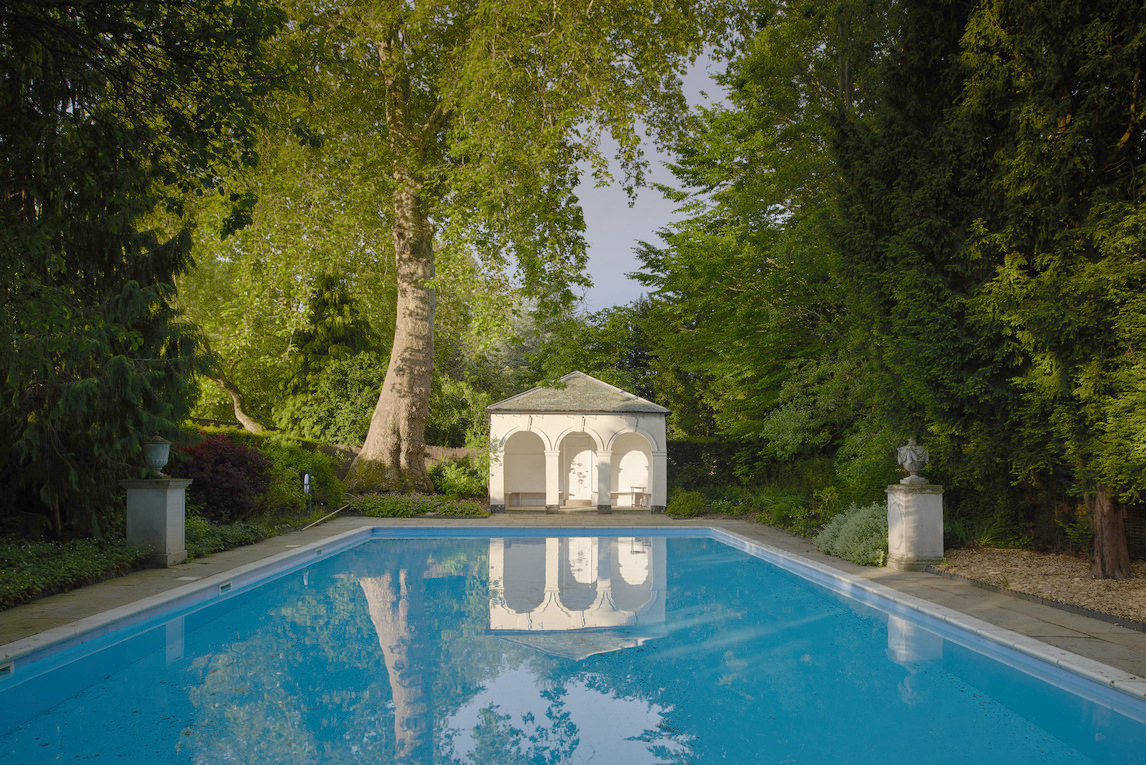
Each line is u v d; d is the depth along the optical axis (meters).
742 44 20.80
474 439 28.67
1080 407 8.39
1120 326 7.64
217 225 18.14
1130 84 8.12
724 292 20.05
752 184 19.20
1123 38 8.12
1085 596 8.05
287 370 28.77
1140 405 7.45
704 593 10.03
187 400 11.44
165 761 4.32
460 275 17.81
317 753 4.49
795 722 5.09
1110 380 7.89
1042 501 11.16
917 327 9.88
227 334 22.06
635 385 33.66
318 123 20.31
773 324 17.09
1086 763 4.34
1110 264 7.82
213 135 7.12
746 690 5.85
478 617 8.48
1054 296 8.26
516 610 8.89
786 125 19.16
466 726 5.00
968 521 11.99
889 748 4.63
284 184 19.98
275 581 10.82
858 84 14.04
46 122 7.04
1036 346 8.68
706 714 5.29
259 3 7.03
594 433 21.45
